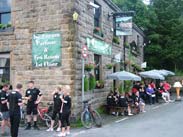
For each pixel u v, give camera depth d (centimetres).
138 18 3712
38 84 1582
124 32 2003
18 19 1638
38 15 1591
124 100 1784
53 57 1552
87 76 1670
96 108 1798
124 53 2394
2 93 1224
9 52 1666
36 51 1591
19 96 1087
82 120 1364
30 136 1186
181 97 3009
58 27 1547
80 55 1580
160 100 2706
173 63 3788
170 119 1557
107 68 1967
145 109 2062
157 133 1191
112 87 2080
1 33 1675
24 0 1625
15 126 1081
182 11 4066
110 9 2094
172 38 3678
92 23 1759
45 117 1395
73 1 1527
